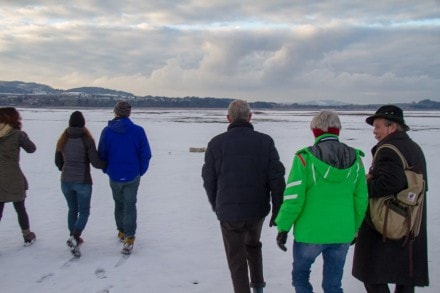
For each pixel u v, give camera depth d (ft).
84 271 16.34
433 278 15.80
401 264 11.39
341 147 10.98
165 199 31.24
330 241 10.86
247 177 12.64
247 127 13.12
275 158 12.95
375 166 11.42
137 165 18.29
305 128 138.51
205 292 14.62
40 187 35.50
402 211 11.12
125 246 18.25
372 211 11.48
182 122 177.27
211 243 20.21
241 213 12.50
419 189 11.09
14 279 15.53
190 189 35.55
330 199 10.86
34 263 17.15
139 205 29.07
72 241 17.63
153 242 20.25
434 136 107.55
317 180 10.79
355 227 11.35
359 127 154.81
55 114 258.16
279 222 11.02
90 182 18.20
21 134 18.34
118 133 17.97
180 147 74.38
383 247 11.53
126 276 15.90
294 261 11.60
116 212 19.70
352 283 15.51
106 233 21.59
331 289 11.39
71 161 17.83
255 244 13.61
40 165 49.70
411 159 11.21
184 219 25.05
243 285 12.44
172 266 17.02
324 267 11.54
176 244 19.98
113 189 18.72
